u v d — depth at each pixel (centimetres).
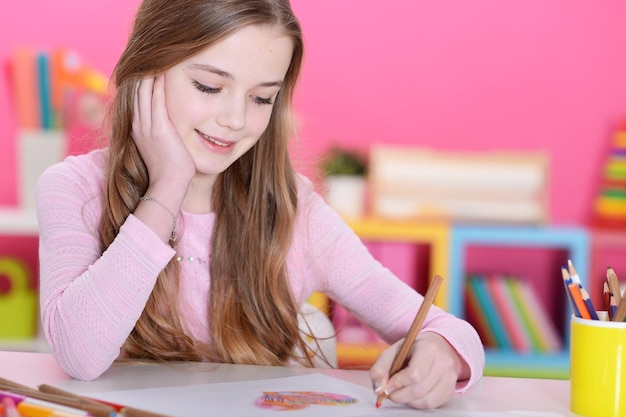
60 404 110
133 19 158
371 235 311
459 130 355
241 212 163
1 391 111
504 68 354
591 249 320
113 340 130
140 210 139
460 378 133
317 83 352
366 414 115
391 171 323
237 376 135
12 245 346
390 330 159
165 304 157
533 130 355
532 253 361
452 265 314
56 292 136
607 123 355
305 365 162
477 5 354
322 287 171
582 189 356
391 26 352
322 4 351
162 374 135
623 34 354
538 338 329
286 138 163
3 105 344
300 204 171
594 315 120
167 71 142
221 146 145
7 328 312
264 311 162
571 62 354
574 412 121
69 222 149
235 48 138
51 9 345
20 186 319
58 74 317
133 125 145
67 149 330
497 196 322
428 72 354
